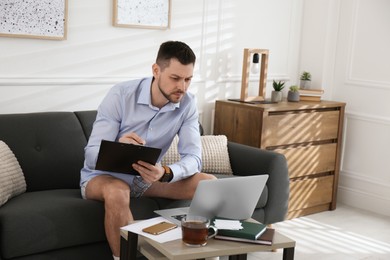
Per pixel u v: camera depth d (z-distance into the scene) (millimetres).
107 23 3355
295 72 4473
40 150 2873
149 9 3492
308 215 4020
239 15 4008
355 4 4160
